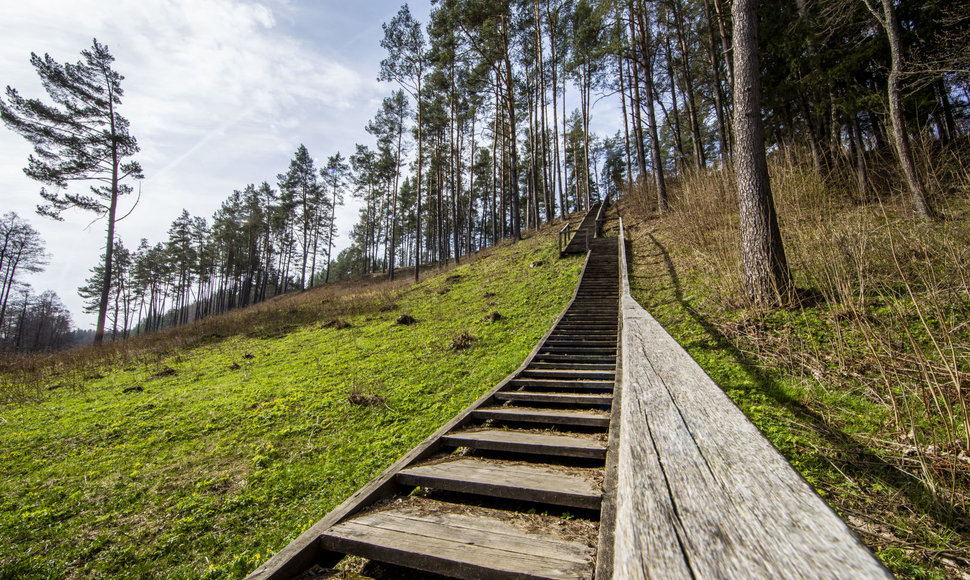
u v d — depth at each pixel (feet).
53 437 19.03
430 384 20.92
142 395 25.90
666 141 112.06
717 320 19.36
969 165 20.02
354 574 5.51
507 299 37.78
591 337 21.94
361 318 44.88
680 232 36.73
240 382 26.35
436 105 84.07
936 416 9.68
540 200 171.01
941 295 13.44
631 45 60.29
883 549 6.58
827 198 23.65
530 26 79.15
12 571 9.65
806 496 2.32
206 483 13.30
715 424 3.95
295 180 132.26
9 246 123.75
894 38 25.25
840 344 13.05
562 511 6.92
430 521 6.25
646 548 2.24
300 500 11.83
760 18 43.65
